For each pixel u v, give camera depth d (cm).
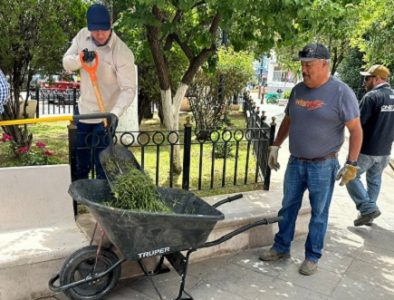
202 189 446
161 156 652
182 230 247
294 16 347
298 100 321
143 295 296
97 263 276
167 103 526
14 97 587
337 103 304
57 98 1442
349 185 437
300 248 386
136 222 233
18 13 516
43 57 562
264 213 372
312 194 327
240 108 1569
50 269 281
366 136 430
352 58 1853
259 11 354
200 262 350
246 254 368
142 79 948
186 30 526
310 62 298
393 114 425
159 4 304
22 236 301
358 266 357
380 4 627
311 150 318
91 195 269
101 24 305
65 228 319
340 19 398
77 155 347
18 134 599
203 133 460
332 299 305
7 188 308
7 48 538
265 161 459
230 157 679
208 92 951
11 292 271
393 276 343
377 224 461
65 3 558
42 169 322
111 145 298
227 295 303
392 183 648
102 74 326
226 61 1028
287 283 324
